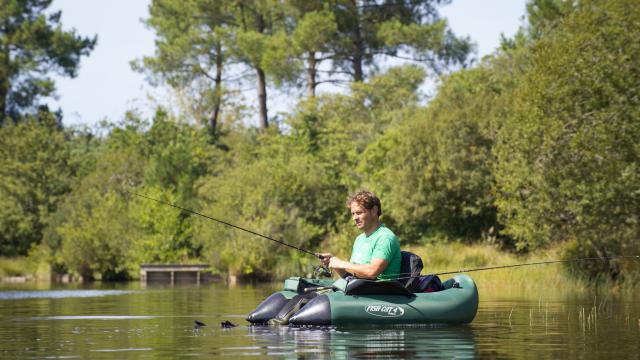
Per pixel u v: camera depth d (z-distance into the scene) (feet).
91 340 27.40
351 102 146.10
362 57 163.02
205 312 41.04
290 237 102.53
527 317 36.91
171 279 105.50
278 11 165.27
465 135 97.60
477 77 117.91
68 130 185.68
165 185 125.59
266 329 30.32
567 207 64.44
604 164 62.28
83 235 112.37
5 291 72.23
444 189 99.40
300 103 147.13
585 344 26.27
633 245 64.54
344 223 106.11
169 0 170.71
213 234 103.86
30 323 34.65
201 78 172.45
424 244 102.53
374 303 30.73
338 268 32.42
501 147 73.82
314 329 29.84
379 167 114.42
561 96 63.31
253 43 158.20
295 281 33.27
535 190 67.10
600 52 62.39
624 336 28.68
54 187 146.72
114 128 156.66
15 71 182.60
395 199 101.55
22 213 143.54
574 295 56.18
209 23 172.35
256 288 77.15
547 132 64.03
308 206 110.42
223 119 177.68
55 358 22.93
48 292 69.15
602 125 61.16
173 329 31.14
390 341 26.32
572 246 71.82
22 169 144.77
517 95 71.36
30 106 186.60
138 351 24.30
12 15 186.29
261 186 106.52
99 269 113.60
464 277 33.91
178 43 167.22
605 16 64.03
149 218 114.01
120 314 39.75
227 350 24.26
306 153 131.44
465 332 29.68
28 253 134.82
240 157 141.59
